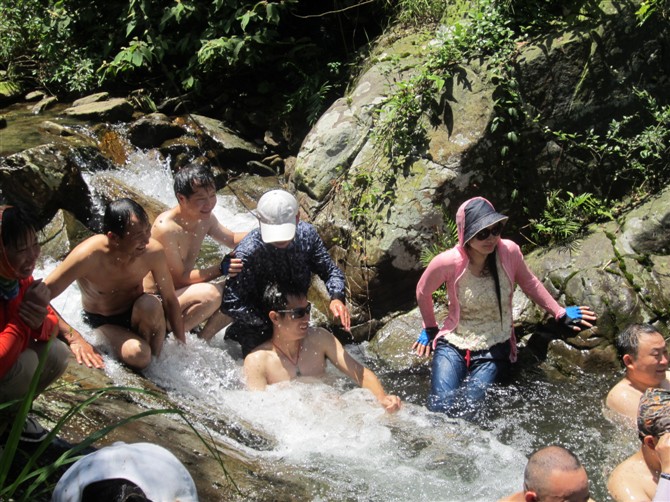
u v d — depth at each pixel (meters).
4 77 9.03
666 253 5.70
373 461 4.22
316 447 4.35
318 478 3.97
